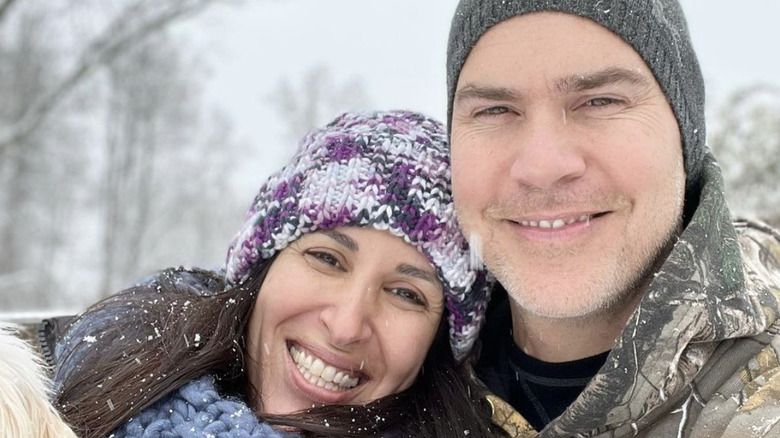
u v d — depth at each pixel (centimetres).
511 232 70
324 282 77
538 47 68
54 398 75
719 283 65
